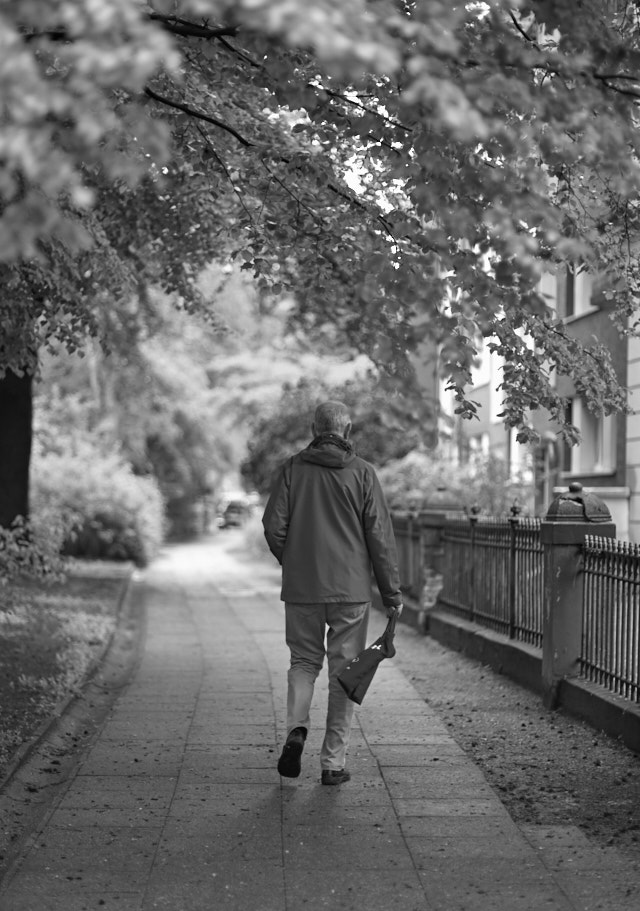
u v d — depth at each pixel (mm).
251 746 6914
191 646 12328
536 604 9195
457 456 20953
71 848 4852
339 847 4867
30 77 2766
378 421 24375
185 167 8594
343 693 5930
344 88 5574
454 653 11234
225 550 40344
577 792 5793
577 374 6496
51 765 6555
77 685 9062
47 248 6184
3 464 14875
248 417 28078
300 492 5984
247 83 6316
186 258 9898
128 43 2904
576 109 3971
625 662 7059
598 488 15875
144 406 30172
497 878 4477
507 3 4246
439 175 4449
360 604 5918
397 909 4148
